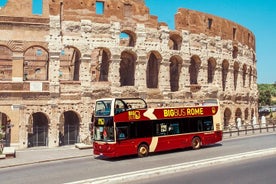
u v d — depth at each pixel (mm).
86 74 53406
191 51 63656
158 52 59062
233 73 73375
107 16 55094
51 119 50938
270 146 41500
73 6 53062
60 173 28250
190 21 64000
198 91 64250
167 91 59406
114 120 35781
